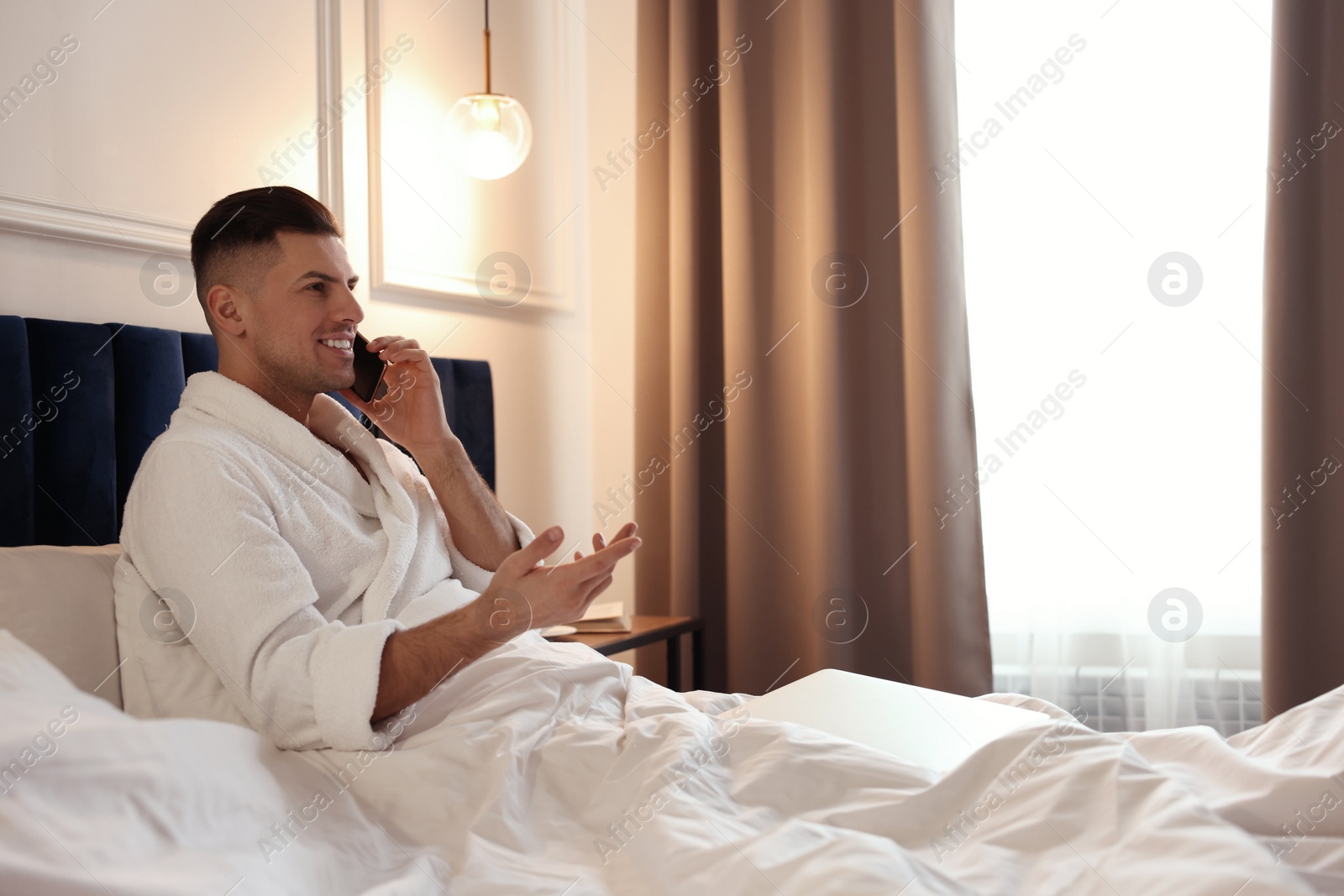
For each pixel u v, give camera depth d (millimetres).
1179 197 2229
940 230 2238
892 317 2344
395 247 2129
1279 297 1964
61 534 1352
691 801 817
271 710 979
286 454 1177
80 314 1488
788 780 861
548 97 2613
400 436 1423
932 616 2217
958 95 2381
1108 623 2277
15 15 1411
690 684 2533
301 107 1892
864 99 2361
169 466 1069
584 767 921
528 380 2520
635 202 2602
